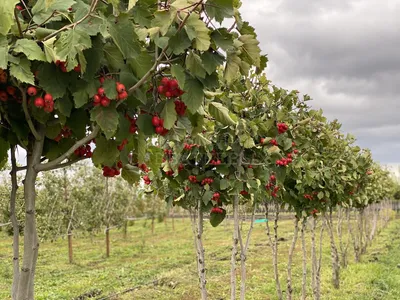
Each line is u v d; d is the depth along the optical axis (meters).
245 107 4.77
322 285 11.15
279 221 32.78
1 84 2.09
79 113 2.22
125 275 12.89
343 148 8.34
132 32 1.92
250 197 5.34
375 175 13.71
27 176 2.22
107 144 2.32
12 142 2.28
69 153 2.20
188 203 5.71
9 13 1.74
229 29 2.33
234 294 5.12
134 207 24.11
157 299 9.80
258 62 2.38
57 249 19.69
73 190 16.53
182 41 2.02
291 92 5.49
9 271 13.21
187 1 1.96
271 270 13.28
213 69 2.12
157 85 2.38
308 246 18.92
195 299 9.77
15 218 2.31
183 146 4.25
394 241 22.02
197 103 2.17
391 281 11.42
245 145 4.51
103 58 2.04
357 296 10.01
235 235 5.12
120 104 2.24
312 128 6.72
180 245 20.53
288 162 5.20
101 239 24.09
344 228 25.44
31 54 1.80
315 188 7.24
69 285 11.46
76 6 2.00
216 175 4.95
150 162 2.86
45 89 1.92
